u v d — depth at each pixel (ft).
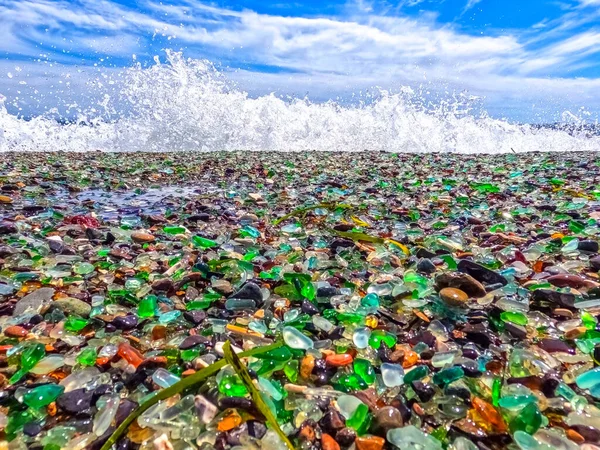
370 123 33.91
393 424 3.57
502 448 3.48
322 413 3.76
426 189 15.35
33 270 7.03
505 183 16.37
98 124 31.19
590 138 36.47
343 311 5.54
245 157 25.55
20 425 3.66
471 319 5.34
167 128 31.09
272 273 6.89
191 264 7.37
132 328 5.20
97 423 3.61
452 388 3.98
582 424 3.61
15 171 17.95
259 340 4.84
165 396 3.54
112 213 11.71
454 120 35.47
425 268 7.04
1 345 4.73
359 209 11.96
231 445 3.43
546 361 4.48
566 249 7.77
